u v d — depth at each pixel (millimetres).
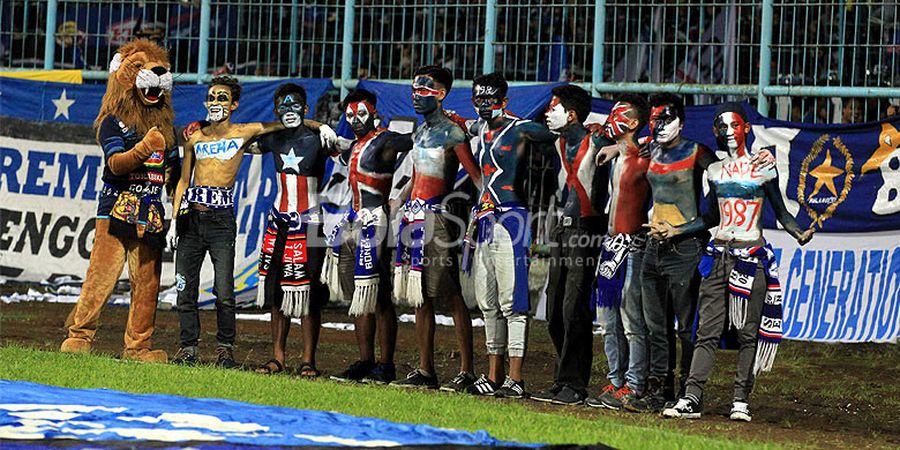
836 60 44594
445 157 32438
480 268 31594
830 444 25625
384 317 33656
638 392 29812
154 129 33344
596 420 26562
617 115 30094
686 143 29438
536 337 44969
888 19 44094
